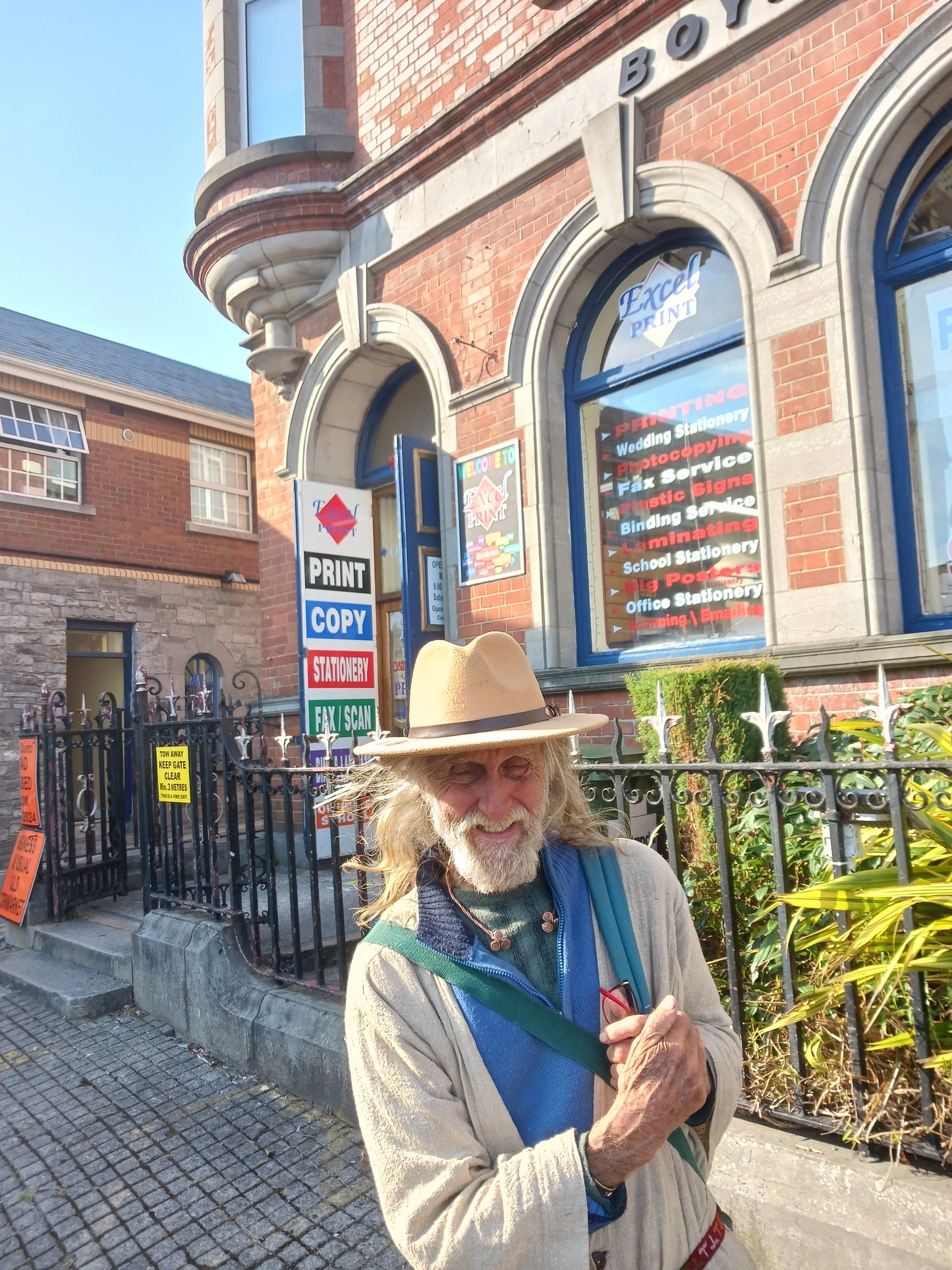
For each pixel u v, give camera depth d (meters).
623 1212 1.14
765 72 4.41
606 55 5.05
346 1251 2.41
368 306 6.52
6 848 9.82
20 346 11.30
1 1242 2.59
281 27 7.22
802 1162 1.92
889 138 4.00
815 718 4.10
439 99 6.08
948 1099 1.85
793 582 4.23
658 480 5.23
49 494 10.88
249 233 6.80
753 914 2.44
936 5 3.79
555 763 1.49
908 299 4.21
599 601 5.50
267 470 7.64
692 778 2.63
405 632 5.84
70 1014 4.34
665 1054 1.10
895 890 1.80
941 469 4.11
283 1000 3.46
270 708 7.26
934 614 4.09
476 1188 1.08
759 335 4.38
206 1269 2.39
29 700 10.23
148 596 11.57
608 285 5.46
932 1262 1.68
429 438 7.21
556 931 1.30
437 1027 1.21
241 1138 3.04
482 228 5.79
